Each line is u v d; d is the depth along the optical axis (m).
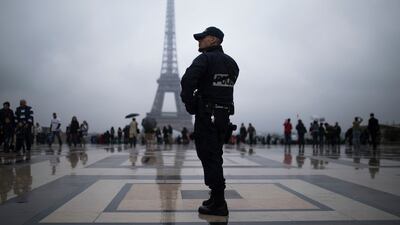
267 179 10.35
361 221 5.73
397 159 18.72
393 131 50.47
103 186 8.98
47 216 5.95
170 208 6.58
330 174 11.62
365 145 41.53
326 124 38.72
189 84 6.08
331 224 5.56
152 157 19.48
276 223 5.61
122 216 5.98
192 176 10.94
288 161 16.95
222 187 6.14
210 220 5.77
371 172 12.28
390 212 6.30
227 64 6.44
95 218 5.84
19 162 15.67
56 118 31.95
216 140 6.24
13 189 8.51
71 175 11.12
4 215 6.01
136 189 8.55
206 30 6.71
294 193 8.09
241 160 17.48
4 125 23.36
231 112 6.45
